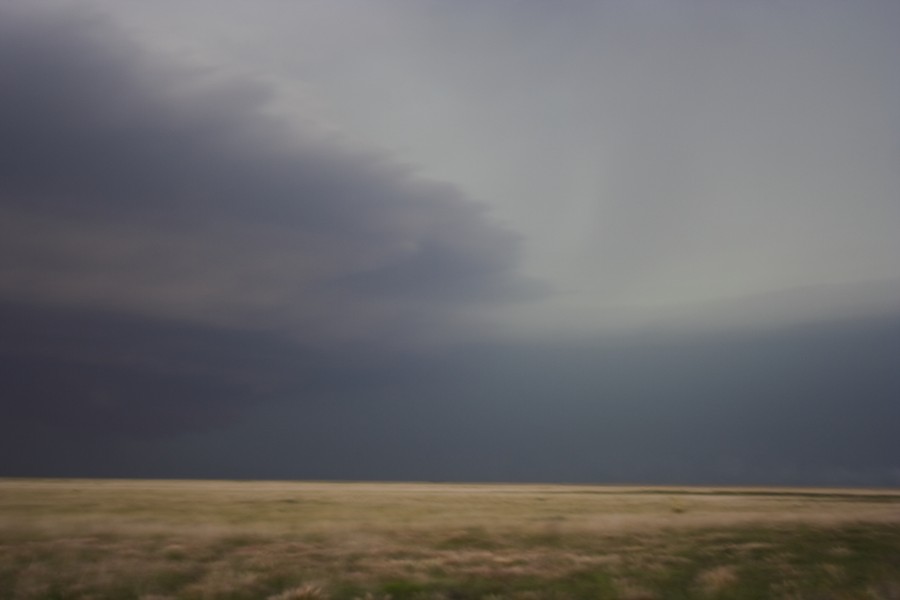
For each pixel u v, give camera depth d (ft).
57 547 78.89
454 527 103.50
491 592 64.44
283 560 75.25
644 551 84.33
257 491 231.30
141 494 187.11
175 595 60.70
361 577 68.18
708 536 94.63
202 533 91.04
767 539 92.58
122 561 72.74
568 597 62.54
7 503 137.80
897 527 102.58
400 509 142.20
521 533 97.50
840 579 70.74
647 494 254.27
